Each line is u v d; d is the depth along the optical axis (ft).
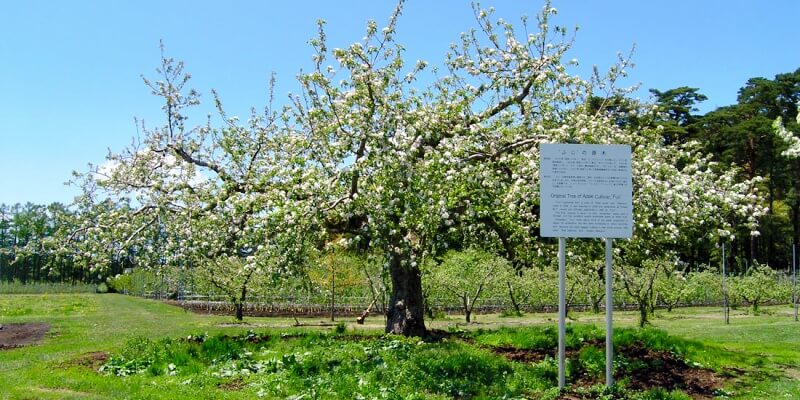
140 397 27.14
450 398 27.35
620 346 38.09
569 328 44.09
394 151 33.27
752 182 39.73
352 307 102.42
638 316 88.84
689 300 112.37
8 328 65.16
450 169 34.47
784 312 98.43
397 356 33.73
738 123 152.66
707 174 40.65
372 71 35.70
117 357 35.40
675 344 38.91
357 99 35.76
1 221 190.19
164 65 44.91
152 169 44.47
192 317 83.51
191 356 35.27
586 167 28.81
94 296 142.20
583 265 44.09
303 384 28.94
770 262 171.94
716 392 30.07
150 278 130.82
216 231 42.09
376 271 76.43
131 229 44.32
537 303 102.68
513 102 40.09
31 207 182.80
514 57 40.60
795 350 44.70
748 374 34.27
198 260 45.47
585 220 28.66
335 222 39.81
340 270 81.92
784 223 164.96
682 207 36.06
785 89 163.22
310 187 35.45
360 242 39.65
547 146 28.86
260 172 43.96
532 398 28.07
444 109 38.65
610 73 44.14
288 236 35.14
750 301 106.63
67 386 29.66
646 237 40.22
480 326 70.38
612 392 27.99
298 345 38.06
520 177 36.37
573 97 38.83
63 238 45.96
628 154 28.91
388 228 36.01
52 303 113.50
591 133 34.99
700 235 42.06
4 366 37.06
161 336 53.72
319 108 37.40
